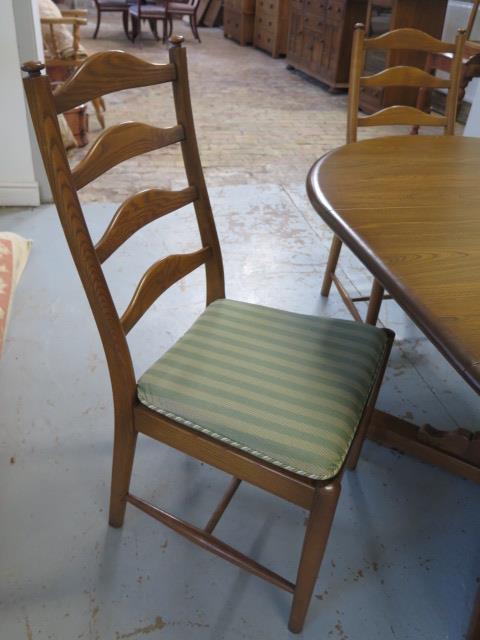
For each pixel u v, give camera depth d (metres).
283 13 6.57
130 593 1.19
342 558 1.29
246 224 2.83
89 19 8.53
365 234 1.04
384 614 1.18
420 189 1.26
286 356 1.14
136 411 1.08
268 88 5.55
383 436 1.56
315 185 1.26
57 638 1.10
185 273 1.25
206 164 3.58
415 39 1.78
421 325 0.81
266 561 1.27
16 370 1.77
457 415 1.72
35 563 1.23
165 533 1.32
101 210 2.86
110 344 1.01
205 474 1.48
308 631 1.14
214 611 1.17
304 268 2.48
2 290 1.43
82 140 3.60
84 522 1.33
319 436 0.96
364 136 4.36
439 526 1.38
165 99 4.86
